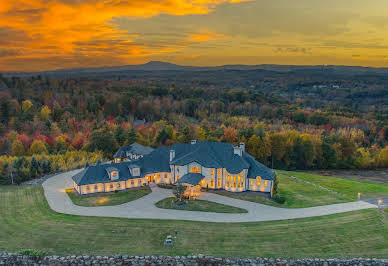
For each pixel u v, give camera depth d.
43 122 160.38
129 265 40.75
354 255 43.19
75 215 58.06
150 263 41.00
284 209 62.09
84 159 106.56
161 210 61.12
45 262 41.00
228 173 73.81
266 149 117.44
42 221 54.75
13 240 46.72
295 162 123.88
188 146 83.69
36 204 64.38
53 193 72.19
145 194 71.50
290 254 43.38
